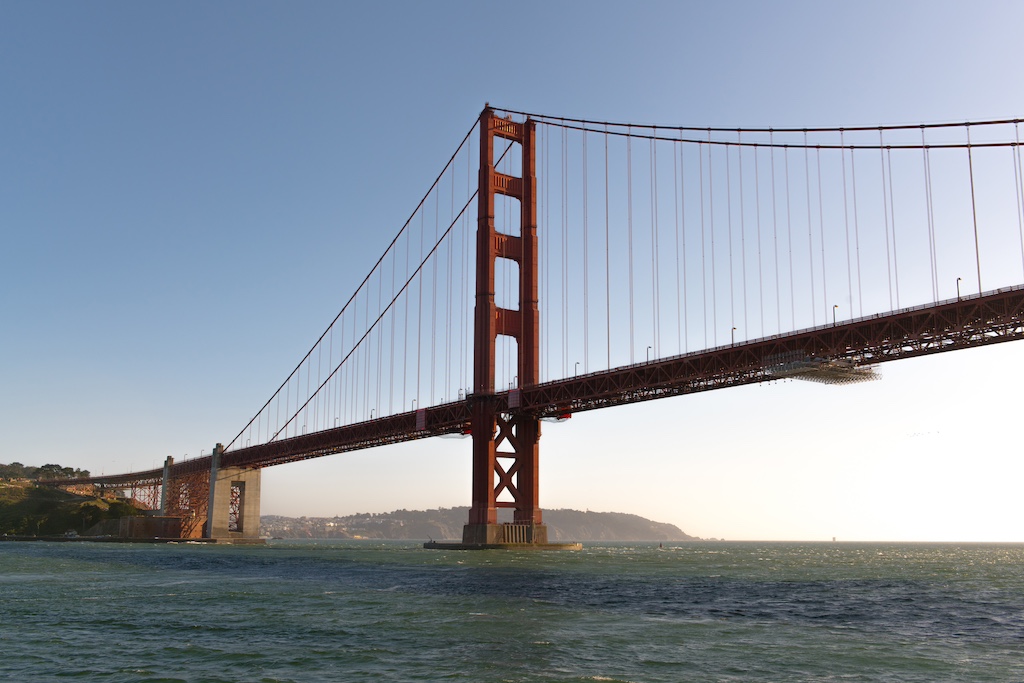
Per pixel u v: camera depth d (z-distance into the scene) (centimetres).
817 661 2483
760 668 2369
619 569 7025
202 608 3766
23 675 2272
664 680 2195
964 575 7350
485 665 2381
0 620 3353
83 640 2827
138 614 3538
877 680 2220
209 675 2262
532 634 2956
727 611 3788
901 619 3572
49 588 4884
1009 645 2838
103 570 6756
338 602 4019
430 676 2241
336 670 2322
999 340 5959
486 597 4275
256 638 2862
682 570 7175
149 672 2305
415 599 4166
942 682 2203
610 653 2583
